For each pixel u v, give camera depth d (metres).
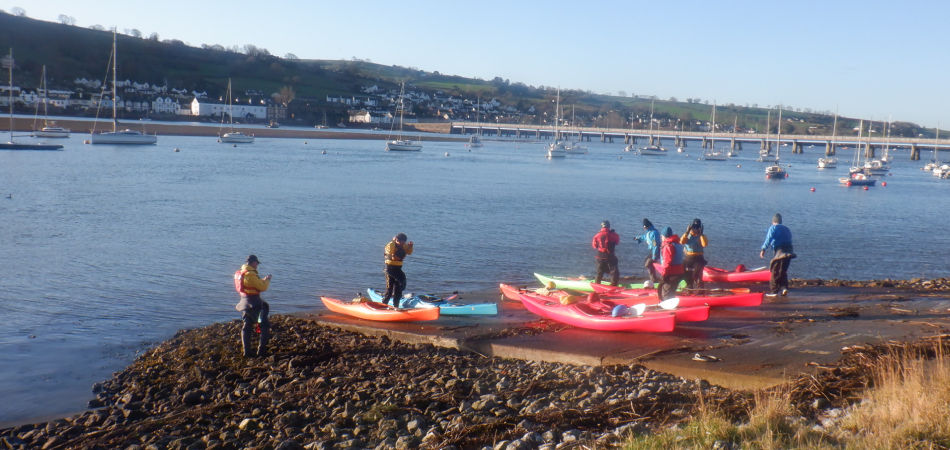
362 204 40.94
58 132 107.81
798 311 13.62
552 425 7.61
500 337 12.19
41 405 10.30
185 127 157.62
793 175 95.44
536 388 9.25
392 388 9.71
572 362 10.84
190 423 9.06
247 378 10.92
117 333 14.26
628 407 7.98
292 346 12.38
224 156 89.06
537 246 26.91
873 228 37.00
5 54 174.62
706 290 14.38
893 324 12.10
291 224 31.61
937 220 42.00
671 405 7.95
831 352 10.19
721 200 53.44
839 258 26.48
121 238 26.59
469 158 111.12
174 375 11.29
